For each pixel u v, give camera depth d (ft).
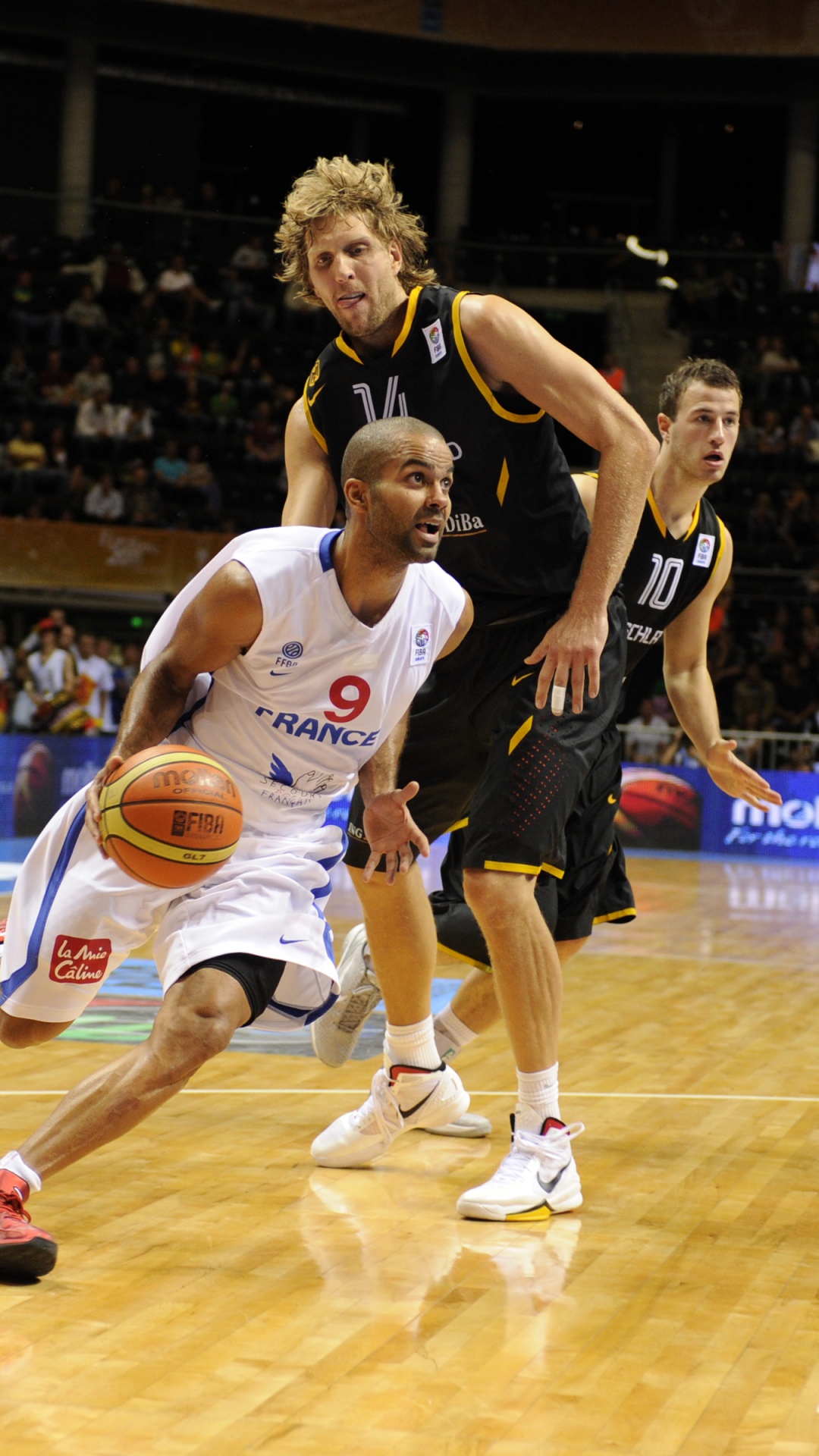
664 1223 14.05
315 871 13.29
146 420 75.92
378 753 13.39
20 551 65.67
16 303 82.07
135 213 88.58
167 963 12.59
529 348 13.99
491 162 116.16
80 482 70.44
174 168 105.81
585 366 14.15
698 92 98.68
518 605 15.47
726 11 93.81
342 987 17.72
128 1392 9.63
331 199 14.12
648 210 117.60
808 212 99.09
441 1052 18.47
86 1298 11.45
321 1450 8.83
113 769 11.98
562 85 99.30
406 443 11.84
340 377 14.90
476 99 104.17
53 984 12.87
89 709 61.21
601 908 18.21
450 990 28.73
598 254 94.58
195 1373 9.98
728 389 17.44
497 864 14.55
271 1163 15.80
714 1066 21.76
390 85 100.68
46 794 56.95
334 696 12.75
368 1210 14.21
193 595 12.75
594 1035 24.17
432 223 113.39
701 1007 27.58
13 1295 11.46
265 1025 13.44
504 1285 12.06
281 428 80.12
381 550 12.04
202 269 88.99
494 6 94.99
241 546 12.39
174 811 11.59
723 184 116.88
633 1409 9.59
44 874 13.00
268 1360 10.27
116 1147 16.24
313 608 12.31
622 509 14.08
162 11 94.07
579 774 14.94
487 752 16.20
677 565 18.12
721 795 69.05
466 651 15.79
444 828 16.89
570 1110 18.66
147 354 82.23
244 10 92.22
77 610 69.15
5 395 76.18
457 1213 14.19
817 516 80.84
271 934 12.60
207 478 74.28
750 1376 10.23
